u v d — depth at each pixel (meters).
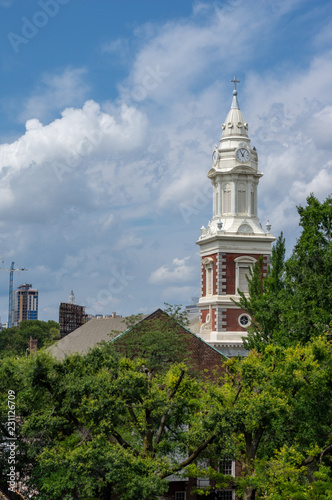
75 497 49.56
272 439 52.31
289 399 49.72
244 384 49.25
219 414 47.12
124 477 44.38
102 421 46.38
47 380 50.59
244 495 49.78
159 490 44.06
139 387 47.97
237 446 52.53
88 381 47.62
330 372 48.94
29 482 55.53
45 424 49.00
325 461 49.66
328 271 58.50
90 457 44.69
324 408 49.66
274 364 51.69
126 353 67.19
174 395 50.31
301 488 45.69
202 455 50.44
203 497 64.00
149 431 49.66
